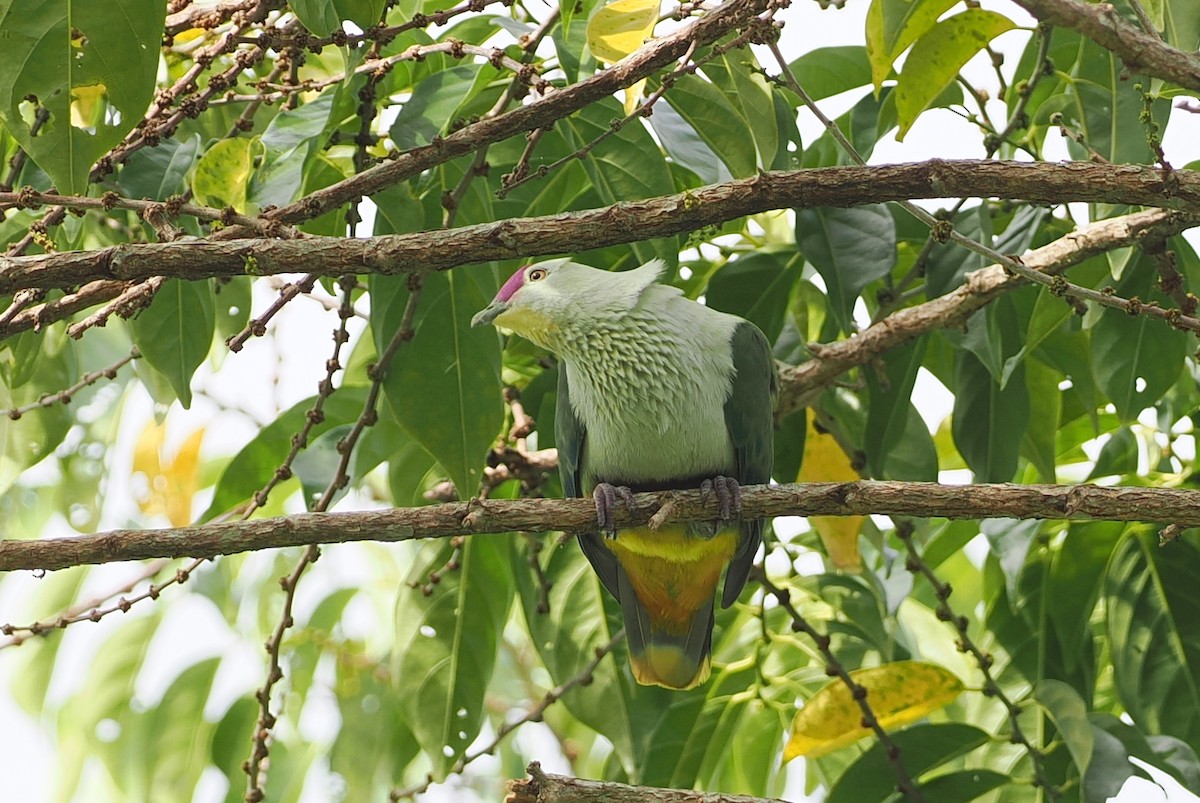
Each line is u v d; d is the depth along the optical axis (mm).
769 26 5973
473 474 7523
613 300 7641
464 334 7629
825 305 9641
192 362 7598
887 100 8359
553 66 7977
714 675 9281
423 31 8328
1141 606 8711
